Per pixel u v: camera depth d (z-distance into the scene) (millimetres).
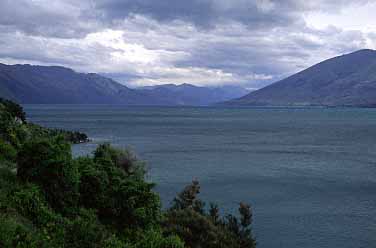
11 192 20625
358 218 48281
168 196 57938
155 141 142375
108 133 172125
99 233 19453
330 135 177250
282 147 128250
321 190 63625
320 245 39562
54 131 117625
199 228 28797
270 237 41812
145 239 20953
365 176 76062
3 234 14719
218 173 78188
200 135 173000
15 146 39031
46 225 18906
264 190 63562
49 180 22828
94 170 27188
